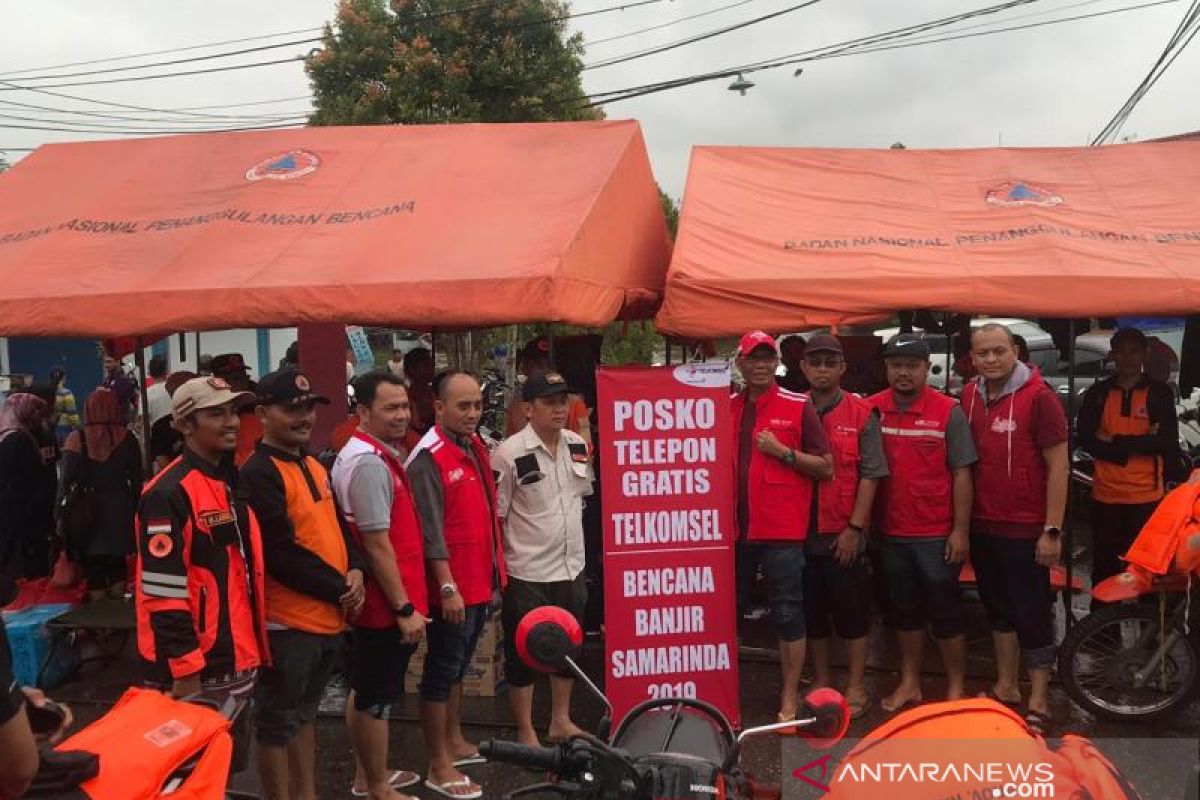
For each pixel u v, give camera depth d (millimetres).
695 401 4891
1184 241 6234
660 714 2832
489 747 2387
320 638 4027
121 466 6418
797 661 5352
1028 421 5238
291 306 5543
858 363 9211
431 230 6156
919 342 5305
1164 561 4973
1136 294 5609
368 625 4277
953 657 5500
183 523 3572
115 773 2348
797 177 7586
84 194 7355
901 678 6059
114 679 6273
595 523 6797
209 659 3604
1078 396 12898
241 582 3725
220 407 3656
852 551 5383
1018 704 5582
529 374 7695
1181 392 9492
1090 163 7637
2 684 2070
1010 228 6496
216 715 2678
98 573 6711
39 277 6051
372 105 18875
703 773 2412
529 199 6492
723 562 4910
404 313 5469
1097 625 5332
